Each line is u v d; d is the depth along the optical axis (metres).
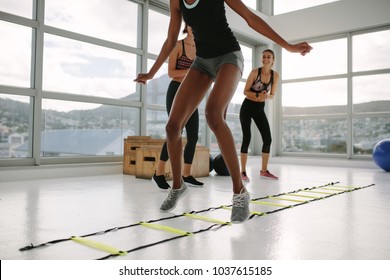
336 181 4.21
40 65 4.34
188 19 1.80
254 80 4.03
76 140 4.84
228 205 2.46
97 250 1.44
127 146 4.83
